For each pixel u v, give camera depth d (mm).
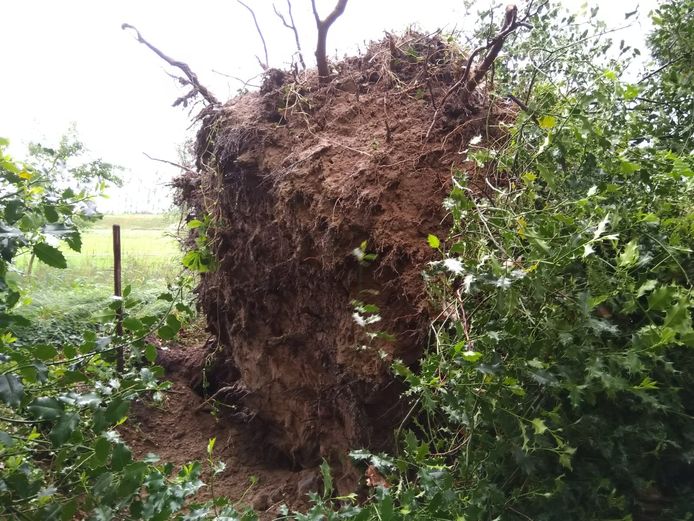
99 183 1755
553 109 1916
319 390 2584
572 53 2221
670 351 1422
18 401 1347
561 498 1337
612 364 1264
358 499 2289
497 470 1356
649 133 1993
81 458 1542
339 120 2514
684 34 2156
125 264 5086
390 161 2230
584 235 1410
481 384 1293
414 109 2439
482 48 2146
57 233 1520
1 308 1563
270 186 2553
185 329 4223
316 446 2721
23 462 1626
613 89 1787
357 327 2166
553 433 1248
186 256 2656
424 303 1940
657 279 1436
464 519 1227
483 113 2322
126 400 1469
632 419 1427
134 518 1383
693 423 1423
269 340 2795
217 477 3027
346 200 2195
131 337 1812
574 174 1782
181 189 3637
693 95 2049
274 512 2596
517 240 1478
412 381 1420
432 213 2123
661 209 1522
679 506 1398
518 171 1865
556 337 1322
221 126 2980
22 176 1603
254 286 2848
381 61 2662
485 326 1423
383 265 2092
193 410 3555
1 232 1434
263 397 2979
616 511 1404
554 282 1327
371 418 2209
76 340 3748
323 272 2316
